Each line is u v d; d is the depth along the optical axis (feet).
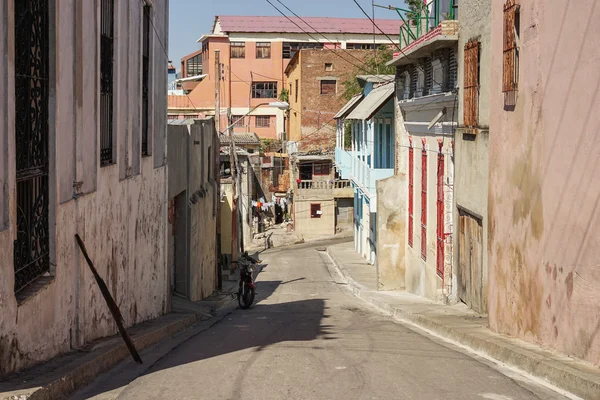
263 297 80.28
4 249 19.99
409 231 74.38
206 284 76.89
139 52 41.57
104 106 34.14
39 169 23.95
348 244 144.25
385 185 77.66
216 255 88.07
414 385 22.90
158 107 48.62
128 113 38.40
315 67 182.39
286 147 187.52
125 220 37.78
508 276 33.32
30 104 23.09
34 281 23.76
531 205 30.22
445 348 32.19
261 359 28.40
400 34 75.82
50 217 25.14
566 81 26.53
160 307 48.80
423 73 64.59
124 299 37.63
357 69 169.07
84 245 28.76
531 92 30.35
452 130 52.70
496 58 35.60
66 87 26.66
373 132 96.48
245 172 152.35
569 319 25.89
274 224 173.58
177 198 62.80
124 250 37.50
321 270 110.93
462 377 24.21
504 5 34.04
